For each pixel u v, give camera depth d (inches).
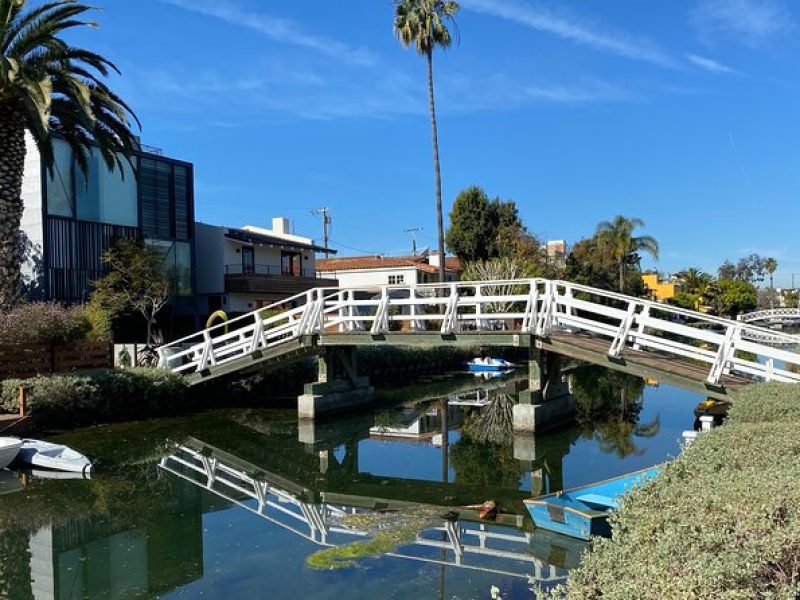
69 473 544.7
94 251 1114.1
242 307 1473.9
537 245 1983.3
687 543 141.2
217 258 1445.6
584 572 153.0
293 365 1041.5
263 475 560.1
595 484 388.2
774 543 132.2
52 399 682.2
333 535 379.2
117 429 738.2
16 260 745.6
